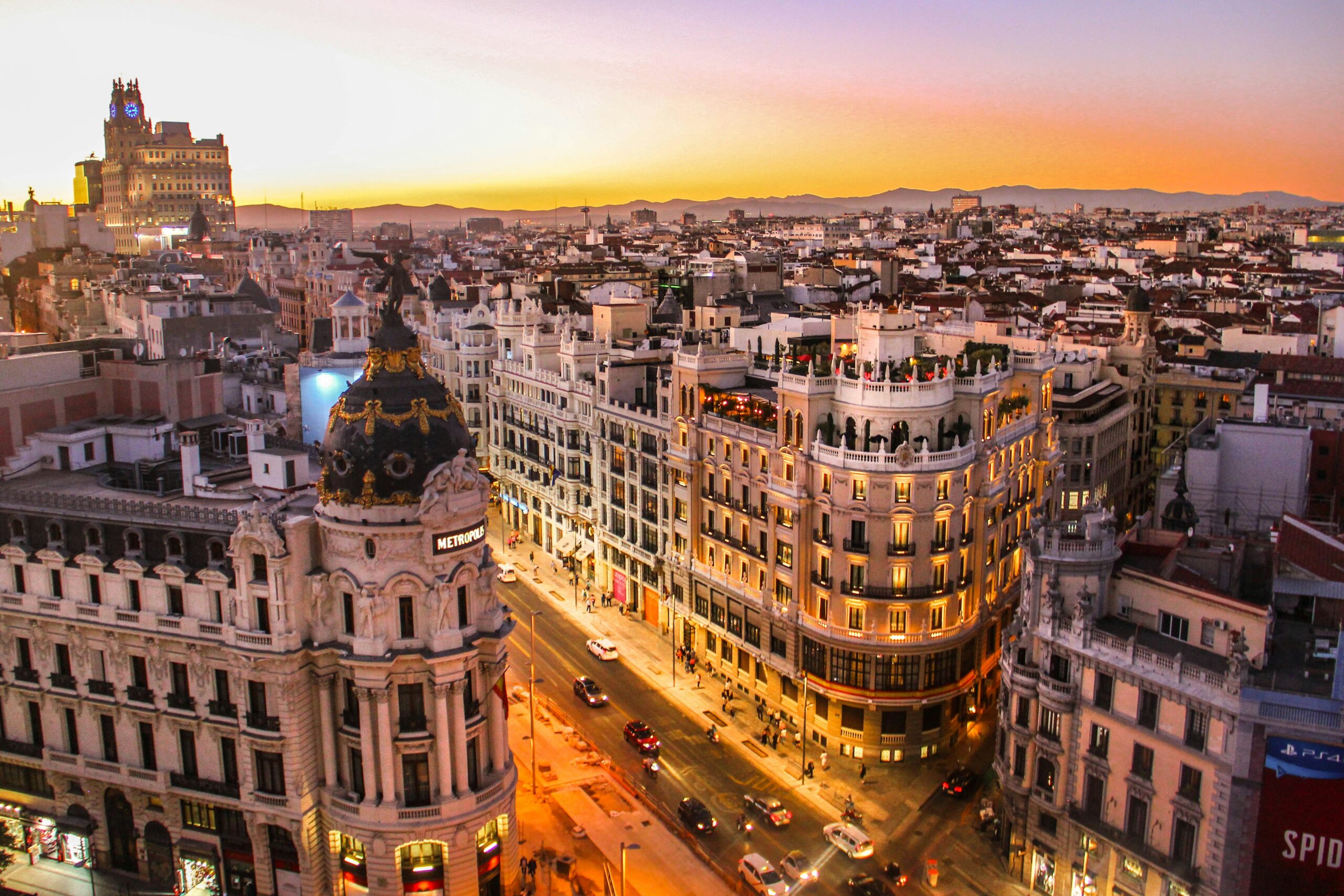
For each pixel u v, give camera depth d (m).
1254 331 192.12
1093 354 161.25
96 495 89.94
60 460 99.81
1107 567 79.94
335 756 79.31
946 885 82.19
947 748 103.25
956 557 100.19
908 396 97.94
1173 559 81.69
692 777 98.50
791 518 104.94
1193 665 69.56
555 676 118.50
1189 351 190.88
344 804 77.50
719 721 109.12
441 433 77.69
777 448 106.00
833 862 85.50
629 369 139.62
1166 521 98.44
